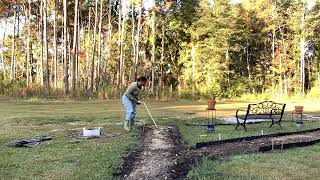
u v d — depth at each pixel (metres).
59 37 51.06
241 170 6.68
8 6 44.69
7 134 10.64
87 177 6.16
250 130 12.32
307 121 15.02
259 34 44.62
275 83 43.66
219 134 10.80
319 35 42.94
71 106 23.00
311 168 6.87
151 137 10.27
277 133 10.98
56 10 41.09
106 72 45.53
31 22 47.16
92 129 10.32
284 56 42.97
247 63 45.66
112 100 29.66
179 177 6.41
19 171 6.51
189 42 45.94
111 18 47.50
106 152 8.00
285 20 43.31
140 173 6.61
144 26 45.78
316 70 45.19
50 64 52.88
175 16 45.69
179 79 44.97
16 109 20.20
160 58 47.16
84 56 49.00
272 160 7.45
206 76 42.72
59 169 6.63
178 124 13.44
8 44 52.84
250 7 44.38
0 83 34.44
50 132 11.00
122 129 11.60
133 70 40.81
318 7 41.34
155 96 35.12
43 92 31.56
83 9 47.25
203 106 24.59
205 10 43.16
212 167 6.88
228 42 42.78
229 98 40.16
